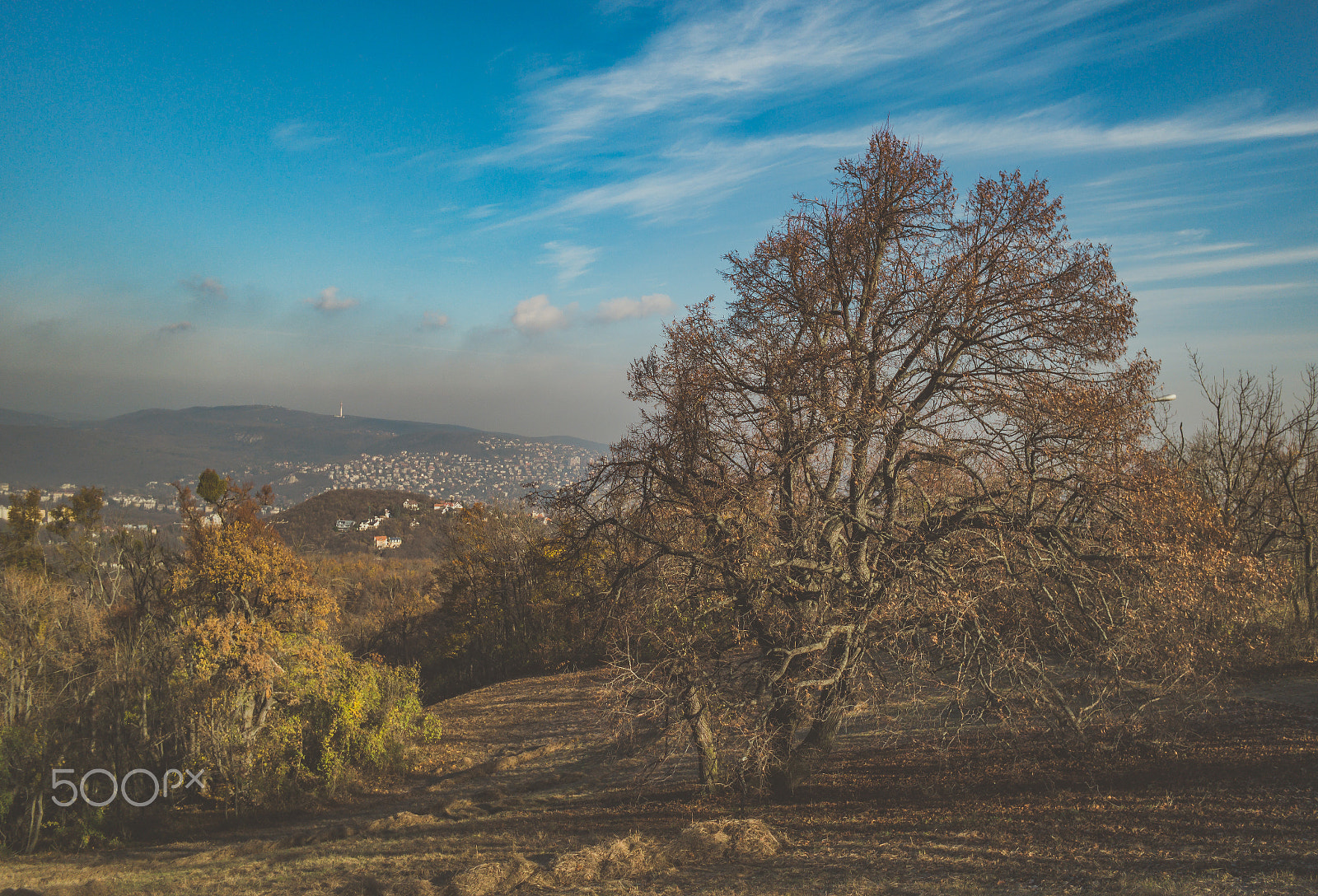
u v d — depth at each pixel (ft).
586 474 56.80
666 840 42.52
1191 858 29.35
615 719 53.57
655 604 53.36
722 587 50.62
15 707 77.46
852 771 53.83
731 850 39.52
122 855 68.39
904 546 45.85
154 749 80.12
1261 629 66.95
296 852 58.54
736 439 51.52
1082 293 45.52
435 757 98.78
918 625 44.78
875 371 49.34
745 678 50.52
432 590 251.80
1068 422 43.01
